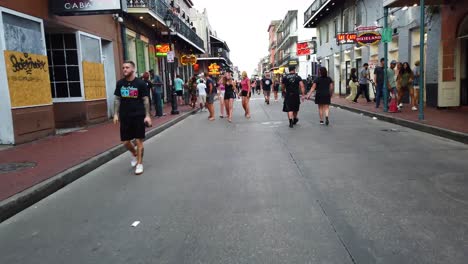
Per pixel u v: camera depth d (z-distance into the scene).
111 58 16.17
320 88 12.32
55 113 13.22
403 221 4.16
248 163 7.23
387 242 3.67
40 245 4.00
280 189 5.49
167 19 18.22
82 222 4.58
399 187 5.36
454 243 3.60
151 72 18.28
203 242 3.84
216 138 10.52
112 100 16.19
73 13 11.25
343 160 7.16
